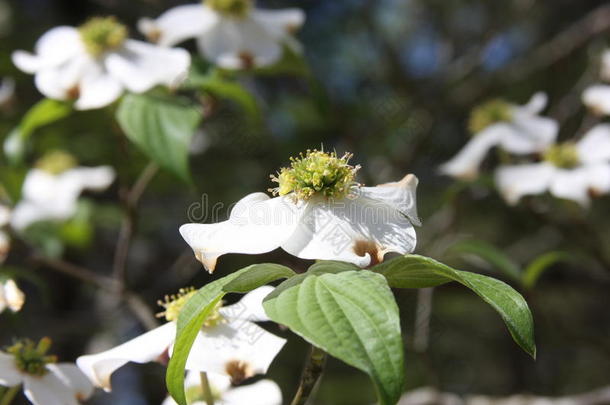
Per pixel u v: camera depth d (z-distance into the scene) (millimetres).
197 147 809
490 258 674
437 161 854
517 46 1109
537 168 720
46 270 915
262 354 518
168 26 685
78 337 871
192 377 567
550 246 888
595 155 717
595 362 1310
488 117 745
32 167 801
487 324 1173
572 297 1166
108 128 816
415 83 926
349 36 994
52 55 649
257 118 682
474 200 846
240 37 686
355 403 1032
